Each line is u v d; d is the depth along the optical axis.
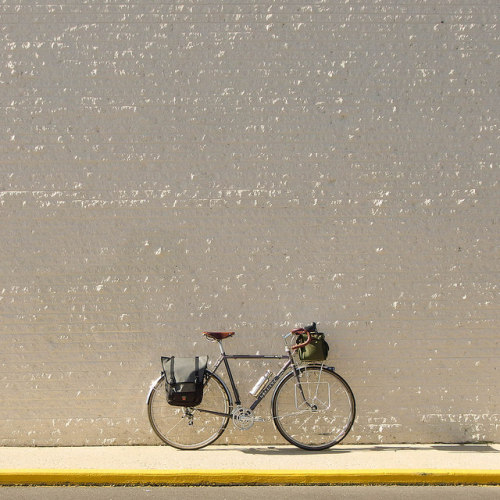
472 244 5.82
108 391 5.77
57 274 5.73
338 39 5.79
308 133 5.77
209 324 5.78
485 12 5.81
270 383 5.70
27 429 5.75
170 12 5.75
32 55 5.72
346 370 5.81
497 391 5.81
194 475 5.00
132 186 5.75
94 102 5.73
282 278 5.78
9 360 5.74
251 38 5.77
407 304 5.81
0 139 5.71
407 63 5.80
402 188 5.80
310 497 4.78
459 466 5.17
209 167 5.76
